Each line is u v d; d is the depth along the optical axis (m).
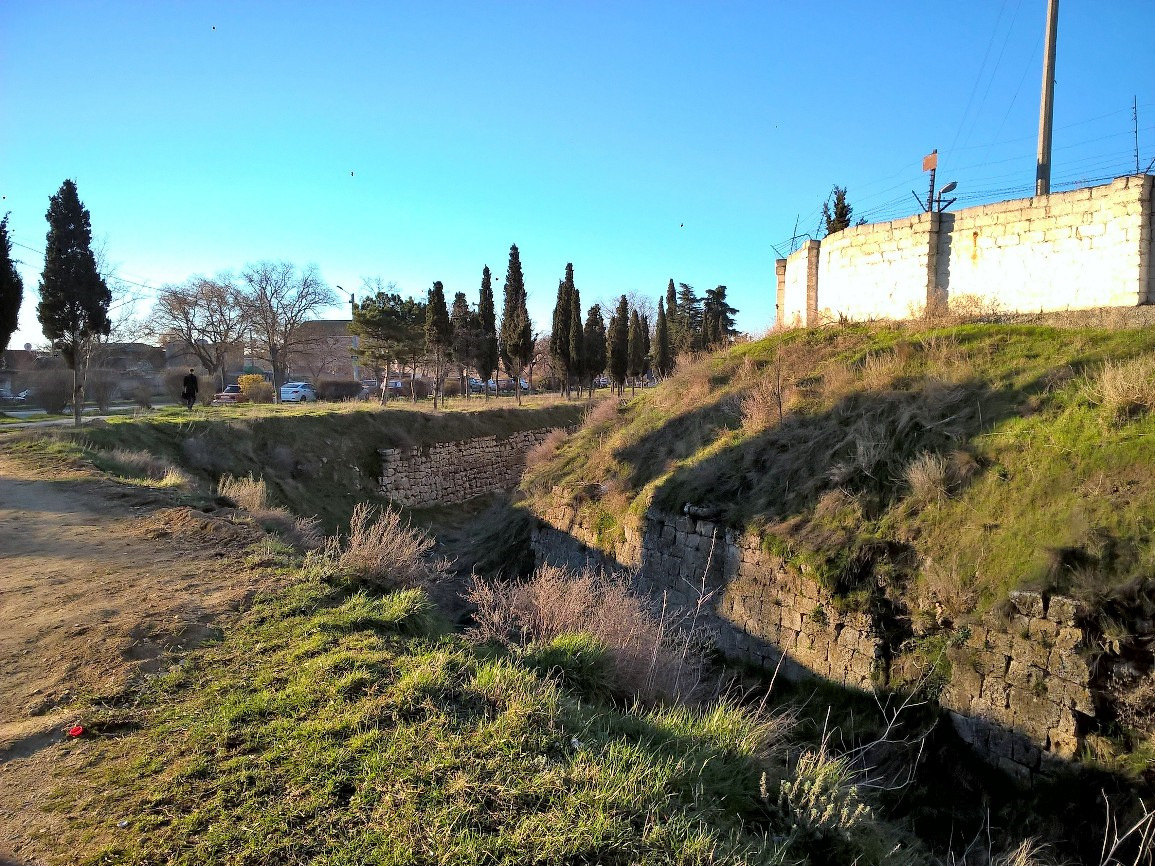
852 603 7.35
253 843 2.68
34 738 3.56
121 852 2.63
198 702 3.90
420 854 2.65
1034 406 8.16
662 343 48.72
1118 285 10.56
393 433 24.41
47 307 24.31
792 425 10.80
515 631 6.27
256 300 43.34
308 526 10.59
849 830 3.58
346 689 3.97
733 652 8.88
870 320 14.69
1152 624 5.34
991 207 12.46
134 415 21.78
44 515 9.17
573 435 18.67
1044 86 13.38
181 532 8.23
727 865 2.88
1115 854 4.80
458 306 34.53
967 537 7.02
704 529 9.95
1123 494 6.32
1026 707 5.76
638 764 3.52
